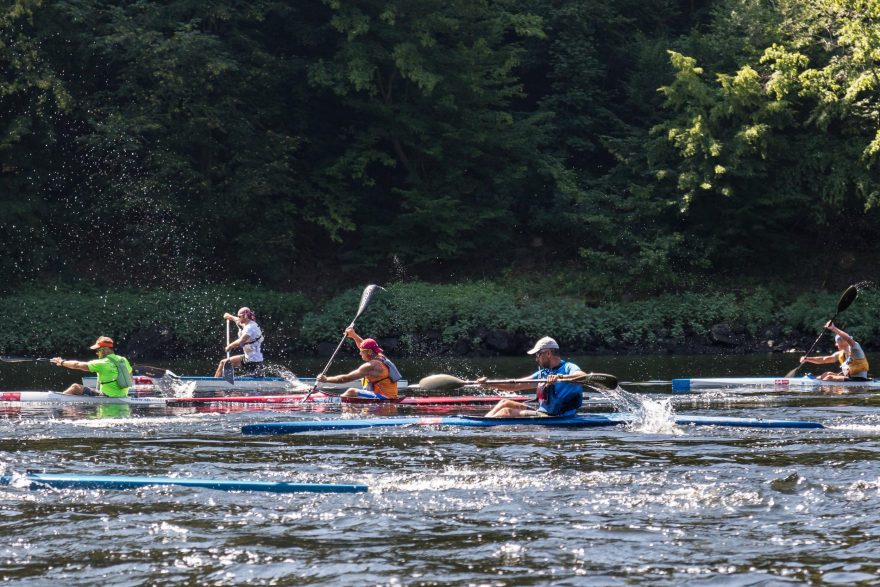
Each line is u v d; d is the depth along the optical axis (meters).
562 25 56.06
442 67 51.25
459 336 45.16
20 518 10.32
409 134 51.97
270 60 49.91
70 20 46.59
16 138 44.41
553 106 55.72
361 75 48.22
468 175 54.38
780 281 51.16
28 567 8.67
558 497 11.10
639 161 52.31
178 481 11.91
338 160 51.38
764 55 50.25
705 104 48.38
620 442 15.17
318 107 54.00
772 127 48.06
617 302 49.03
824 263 51.59
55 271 48.00
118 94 46.53
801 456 13.58
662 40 53.81
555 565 8.62
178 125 47.91
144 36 45.41
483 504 10.81
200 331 44.38
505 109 57.84
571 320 46.12
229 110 48.31
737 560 8.69
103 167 48.44
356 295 46.78
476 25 52.38
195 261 48.84
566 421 17.55
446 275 52.50
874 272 50.78
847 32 45.91
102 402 23.05
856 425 17.19
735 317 46.72
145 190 45.28
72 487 11.78
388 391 22.61
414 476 12.37
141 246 47.00
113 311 44.44
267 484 11.63
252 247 49.09
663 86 48.66
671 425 17.20
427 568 8.56
